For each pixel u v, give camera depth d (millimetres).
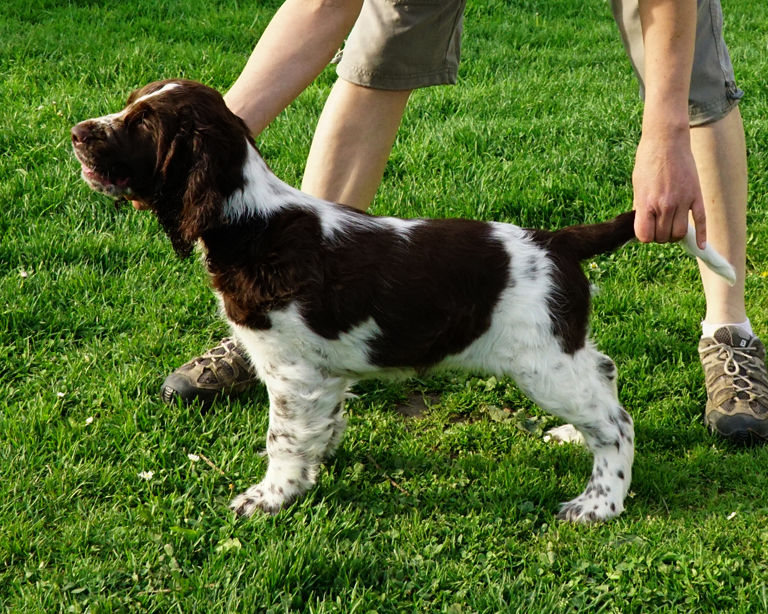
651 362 4074
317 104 6566
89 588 2666
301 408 3025
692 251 3004
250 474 3273
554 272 2924
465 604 2684
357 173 3895
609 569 2807
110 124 2797
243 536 2932
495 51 8453
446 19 3625
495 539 2959
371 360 3002
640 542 2924
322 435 3094
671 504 3209
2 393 3623
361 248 2889
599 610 2660
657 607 2674
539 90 7258
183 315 4191
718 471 3373
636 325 4305
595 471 3152
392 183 5516
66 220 4836
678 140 2871
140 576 2736
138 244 4637
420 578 2768
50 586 2660
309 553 2760
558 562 2850
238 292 2895
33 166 5309
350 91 3797
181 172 2779
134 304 4250
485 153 5902
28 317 4051
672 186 2861
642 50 3518
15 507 2971
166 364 3852
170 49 7684
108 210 4949
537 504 3211
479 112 6664
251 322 2926
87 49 7531
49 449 3291
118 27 8312
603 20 10023
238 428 3547
